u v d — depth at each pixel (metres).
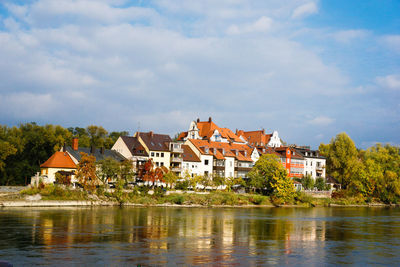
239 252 46.72
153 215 79.44
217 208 106.31
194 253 45.19
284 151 162.62
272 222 77.00
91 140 160.12
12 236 50.47
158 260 41.25
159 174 110.38
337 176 165.50
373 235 64.00
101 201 96.25
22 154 130.62
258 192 134.75
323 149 190.62
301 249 50.09
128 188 107.19
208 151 140.88
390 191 155.00
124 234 55.16
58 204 89.50
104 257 41.56
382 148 173.62
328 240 57.62
